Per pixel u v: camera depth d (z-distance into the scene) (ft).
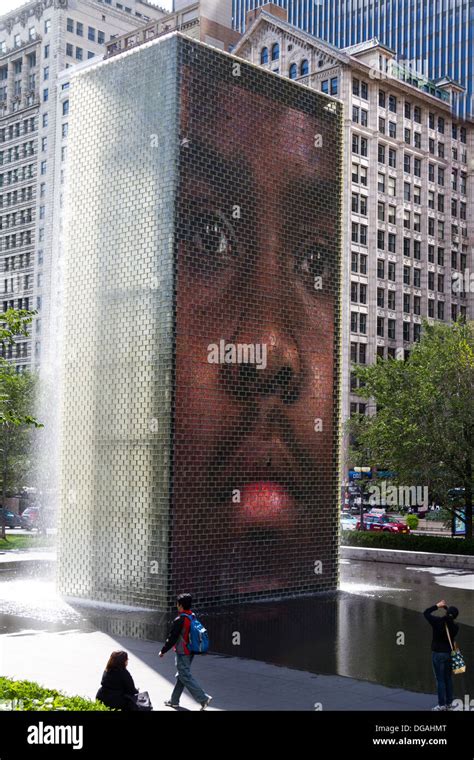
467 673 55.11
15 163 372.17
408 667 56.29
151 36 361.71
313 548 92.79
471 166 363.97
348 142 307.58
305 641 65.10
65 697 35.60
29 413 171.63
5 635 65.00
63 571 88.53
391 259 326.85
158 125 84.07
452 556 120.67
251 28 334.24
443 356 134.62
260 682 51.47
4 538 157.07
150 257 83.46
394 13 466.29
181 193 82.48
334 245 98.68
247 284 88.33
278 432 90.12
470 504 131.95
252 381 87.86
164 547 78.89
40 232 354.95
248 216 88.99
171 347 80.53
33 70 374.63
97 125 90.84
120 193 87.25
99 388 87.15
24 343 346.13
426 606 82.99
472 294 357.82
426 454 128.26
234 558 84.43
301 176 95.25
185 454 80.79
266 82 92.17
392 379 137.80
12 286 365.20
